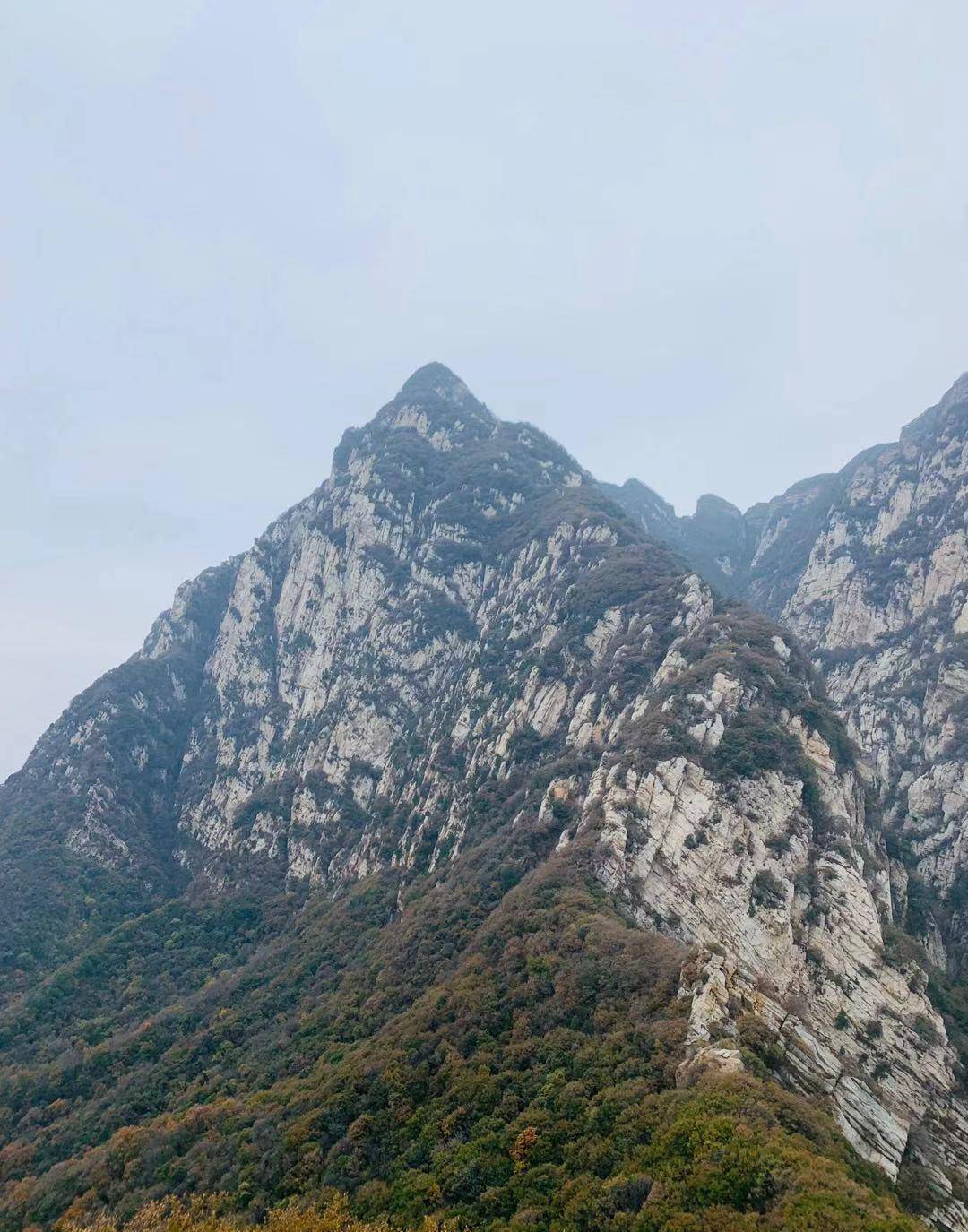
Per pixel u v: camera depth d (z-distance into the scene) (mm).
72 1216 67062
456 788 140750
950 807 132875
